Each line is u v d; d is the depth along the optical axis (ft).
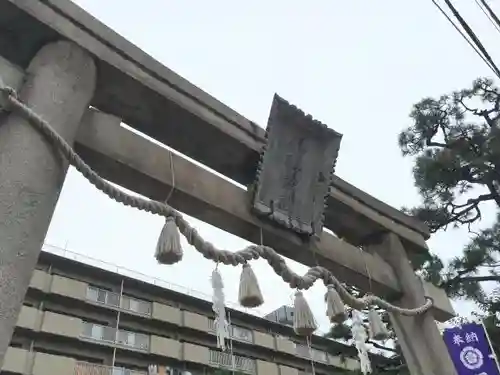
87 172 8.85
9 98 8.18
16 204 7.55
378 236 16.94
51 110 8.96
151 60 11.64
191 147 12.79
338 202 15.33
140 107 11.55
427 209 29.96
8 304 6.88
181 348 67.10
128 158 10.82
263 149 12.94
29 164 7.95
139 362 63.05
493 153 27.22
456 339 16.89
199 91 12.56
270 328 82.17
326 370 83.92
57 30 9.98
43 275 59.67
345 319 11.73
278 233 12.93
